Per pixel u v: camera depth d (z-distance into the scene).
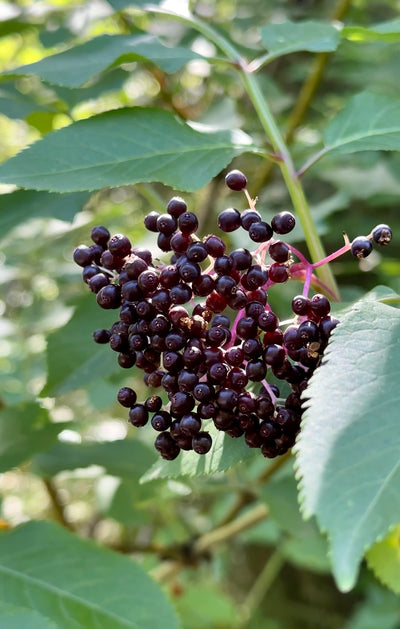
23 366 0.62
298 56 0.89
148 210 0.81
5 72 0.38
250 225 0.33
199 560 0.57
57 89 0.48
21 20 0.52
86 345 0.43
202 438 0.32
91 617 0.37
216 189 0.72
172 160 0.36
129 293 0.32
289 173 0.38
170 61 0.39
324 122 0.84
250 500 0.55
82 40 0.53
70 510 0.94
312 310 0.32
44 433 0.44
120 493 0.59
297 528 0.50
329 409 0.28
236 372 0.32
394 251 0.75
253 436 0.32
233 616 0.70
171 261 0.34
